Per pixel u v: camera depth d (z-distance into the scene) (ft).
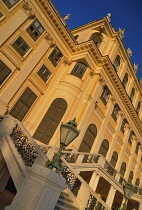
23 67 45.42
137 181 81.66
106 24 65.41
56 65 54.90
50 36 52.11
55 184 14.07
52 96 51.88
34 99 48.37
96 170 38.96
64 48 57.00
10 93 42.09
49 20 51.75
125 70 74.18
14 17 43.65
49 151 29.17
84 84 54.80
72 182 28.25
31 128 46.06
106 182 45.62
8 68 42.70
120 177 48.16
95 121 56.08
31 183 14.39
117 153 67.36
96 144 54.34
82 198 25.35
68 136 14.74
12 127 24.75
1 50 40.75
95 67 59.16
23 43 46.19
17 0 44.86
